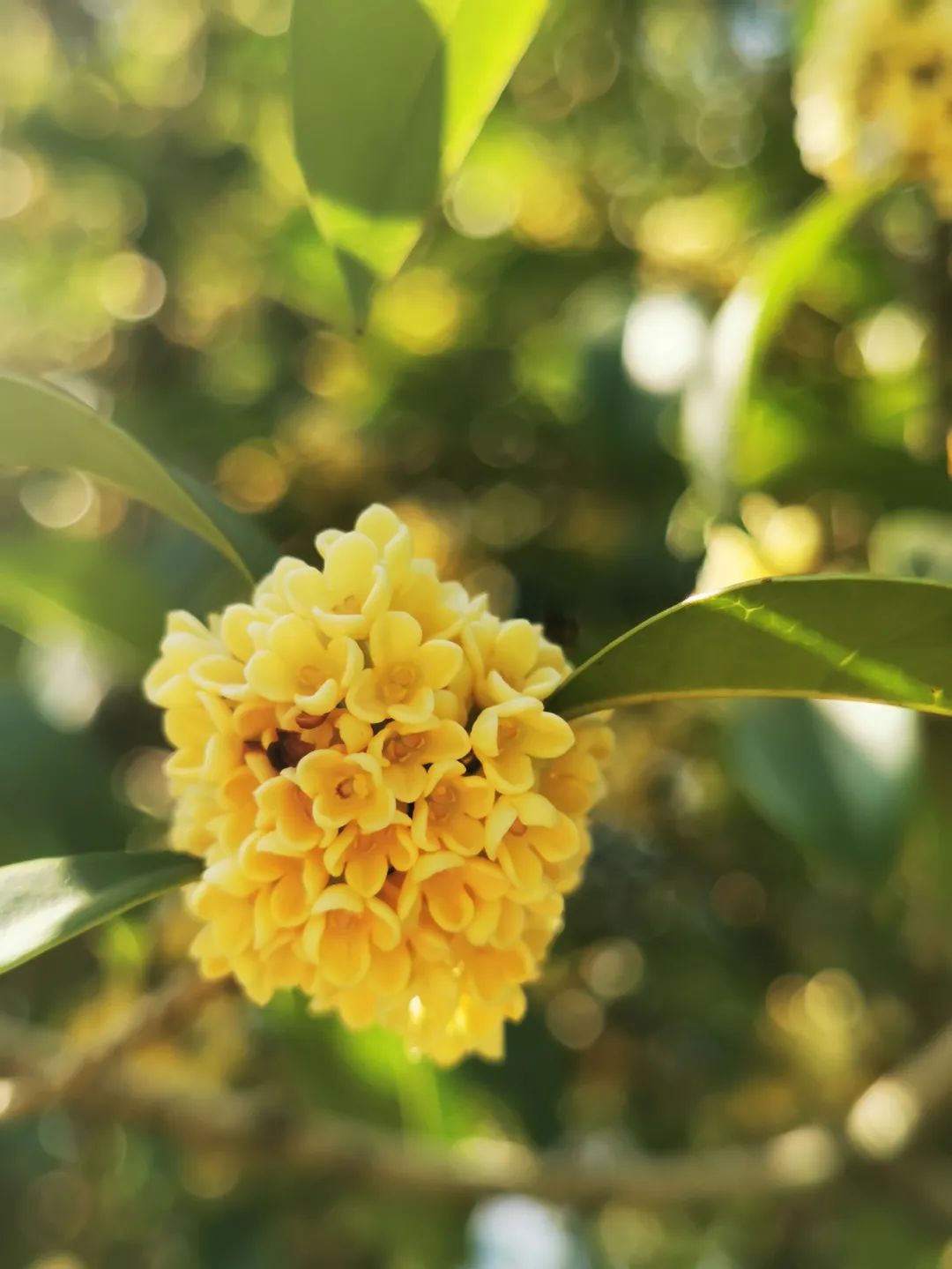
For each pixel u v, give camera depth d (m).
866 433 0.21
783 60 0.23
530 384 0.24
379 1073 0.22
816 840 0.15
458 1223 0.25
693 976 0.25
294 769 0.11
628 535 0.21
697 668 0.11
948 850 0.21
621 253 0.25
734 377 0.16
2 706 0.20
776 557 0.20
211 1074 0.24
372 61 0.12
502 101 0.26
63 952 0.25
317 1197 0.26
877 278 0.22
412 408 0.25
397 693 0.11
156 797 0.24
